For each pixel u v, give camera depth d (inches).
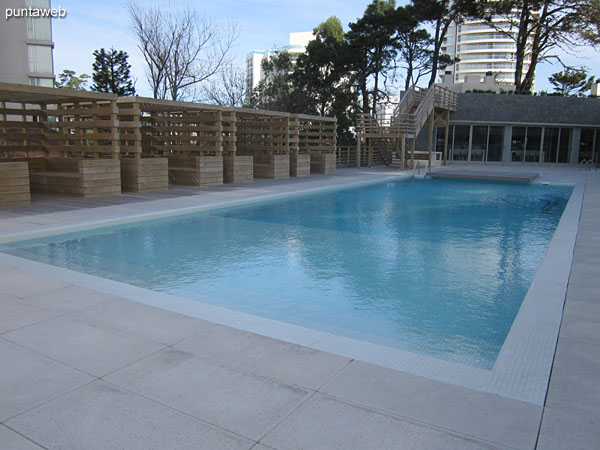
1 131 478.6
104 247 279.7
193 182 561.3
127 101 481.7
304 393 103.7
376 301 196.5
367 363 119.0
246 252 275.0
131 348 126.7
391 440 87.0
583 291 179.2
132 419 93.7
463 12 1355.8
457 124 1131.3
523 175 755.4
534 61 1456.7
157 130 609.6
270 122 707.4
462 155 1143.6
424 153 1055.6
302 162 732.7
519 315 153.6
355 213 423.8
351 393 104.0
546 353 125.6
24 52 1282.0
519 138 1117.7
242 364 117.7
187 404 99.2
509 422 93.2
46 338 133.0
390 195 561.0
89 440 87.0
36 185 468.8
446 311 185.5
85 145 495.5
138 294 173.5
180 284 216.1
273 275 231.6
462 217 410.6
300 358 121.3
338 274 234.4
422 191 605.9
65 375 111.7
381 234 333.4
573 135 1103.6
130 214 349.4
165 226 344.5
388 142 1025.5
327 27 1701.5
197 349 126.3
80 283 186.4
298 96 1385.3
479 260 264.2
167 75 1125.1
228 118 590.2
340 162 1029.2
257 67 4077.3
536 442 86.7
